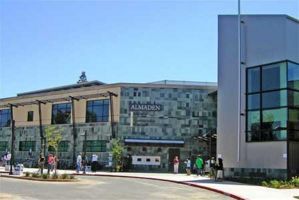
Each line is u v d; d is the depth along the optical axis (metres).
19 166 39.69
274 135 33.03
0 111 71.00
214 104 54.53
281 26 33.91
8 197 20.05
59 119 62.00
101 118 57.06
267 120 33.59
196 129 54.22
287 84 32.78
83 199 20.62
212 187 28.14
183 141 53.84
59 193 23.12
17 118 67.75
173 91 54.78
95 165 52.56
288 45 33.66
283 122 32.56
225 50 36.34
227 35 36.41
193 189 28.08
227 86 35.94
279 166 32.34
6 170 46.59
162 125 54.28
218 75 36.38
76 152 58.72
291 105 32.81
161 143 53.66
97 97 57.72
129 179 37.66
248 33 35.28
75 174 44.44
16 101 67.69
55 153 56.66
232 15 36.47
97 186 28.66
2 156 68.00
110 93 55.66
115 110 55.44
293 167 32.53
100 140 56.47
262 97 34.12
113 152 53.41
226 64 36.19
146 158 53.72
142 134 54.31
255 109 34.44
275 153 32.72
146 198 21.95
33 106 65.69
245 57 35.28
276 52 33.84
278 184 28.72
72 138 59.41
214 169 35.66
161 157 53.75
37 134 64.31
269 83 33.88
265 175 33.03
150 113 54.53
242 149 34.66
